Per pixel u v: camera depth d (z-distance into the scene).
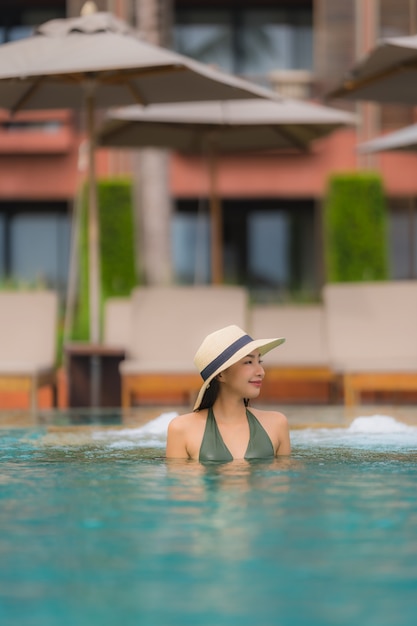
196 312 10.22
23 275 21.66
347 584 2.16
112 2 19.55
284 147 12.77
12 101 10.20
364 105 19.70
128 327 11.38
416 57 8.95
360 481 3.62
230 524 2.81
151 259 17.64
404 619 1.91
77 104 10.67
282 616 1.93
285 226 21.92
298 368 10.14
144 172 17.77
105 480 3.70
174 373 9.23
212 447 4.30
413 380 9.20
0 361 10.02
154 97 10.07
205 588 2.13
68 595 2.09
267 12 21.59
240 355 4.16
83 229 16.61
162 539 2.61
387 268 17.58
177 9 21.61
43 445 5.11
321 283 21.50
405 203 20.06
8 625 1.89
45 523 2.85
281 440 4.47
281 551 2.46
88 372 9.61
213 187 12.59
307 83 20.33
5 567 2.33
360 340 10.28
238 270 21.91
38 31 9.41
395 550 2.47
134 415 7.53
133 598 2.06
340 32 19.91
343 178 17.66
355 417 7.00
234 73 21.64
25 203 21.78
